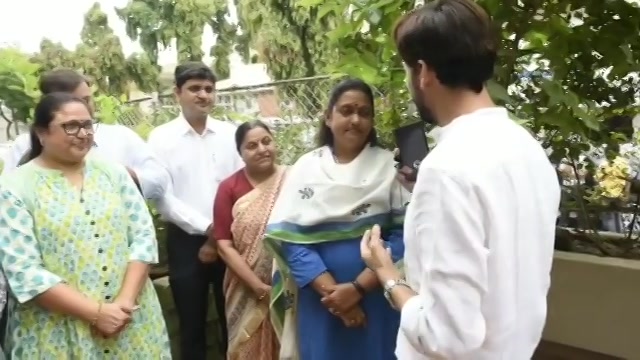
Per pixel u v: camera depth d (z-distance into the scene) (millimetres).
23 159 2133
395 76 2188
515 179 1095
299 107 3852
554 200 1173
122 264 1964
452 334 1024
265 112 3967
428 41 1111
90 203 1926
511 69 2090
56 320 1854
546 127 2230
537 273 1135
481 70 1123
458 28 1097
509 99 1825
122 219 1987
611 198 2803
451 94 1146
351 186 1933
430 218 1059
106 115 3457
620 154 2717
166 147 2805
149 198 2611
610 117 2494
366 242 1353
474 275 1021
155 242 2062
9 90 3275
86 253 1883
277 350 2447
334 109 1964
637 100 2488
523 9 2062
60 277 1856
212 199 2846
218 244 2535
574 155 2590
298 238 1971
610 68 2295
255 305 2457
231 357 2531
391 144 2318
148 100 4152
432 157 1099
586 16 2148
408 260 1148
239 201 2484
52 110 1904
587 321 2533
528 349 1144
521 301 1114
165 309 2959
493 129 1120
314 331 1997
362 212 1938
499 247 1062
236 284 2516
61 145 1907
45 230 1856
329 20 3908
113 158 2562
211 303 3045
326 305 1924
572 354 2578
